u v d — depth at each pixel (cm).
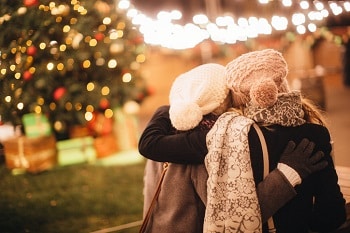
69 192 562
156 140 218
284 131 208
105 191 559
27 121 660
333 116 798
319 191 212
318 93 815
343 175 328
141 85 707
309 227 223
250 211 199
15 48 534
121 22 646
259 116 208
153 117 234
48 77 614
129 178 605
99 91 653
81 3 602
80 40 606
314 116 224
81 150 693
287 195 202
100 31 640
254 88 204
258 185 205
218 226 204
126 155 706
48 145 665
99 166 665
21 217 491
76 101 643
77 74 662
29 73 575
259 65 210
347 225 278
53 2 552
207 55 1084
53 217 488
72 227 460
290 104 209
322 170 210
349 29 995
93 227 457
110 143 713
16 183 609
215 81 218
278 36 985
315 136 211
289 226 212
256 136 207
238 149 204
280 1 520
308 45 1097
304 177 203
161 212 221
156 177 239
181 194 217
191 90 220
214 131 210
